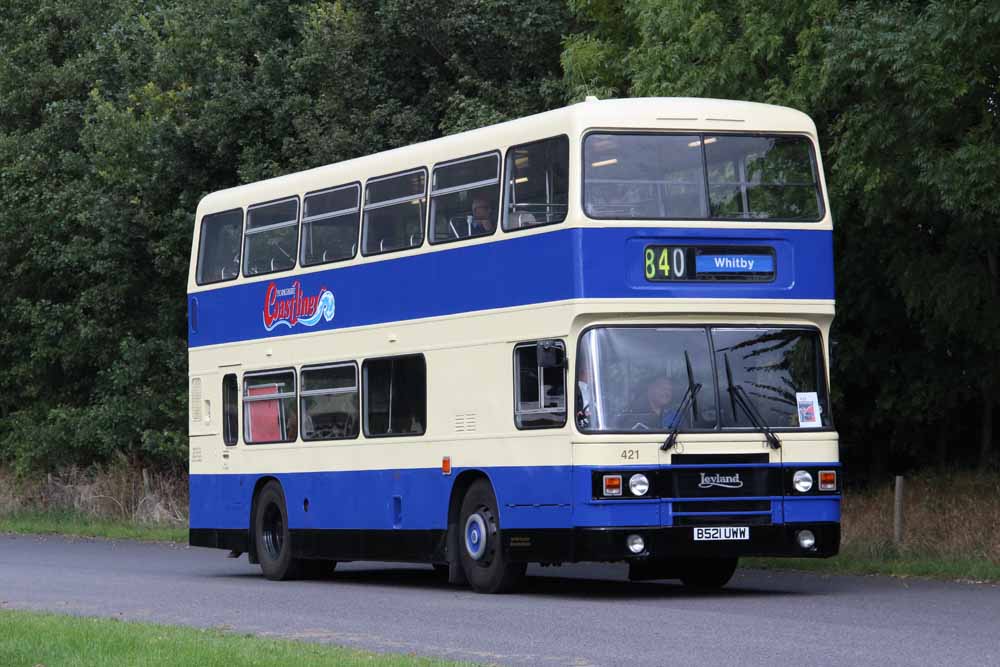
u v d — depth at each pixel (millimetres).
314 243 27969
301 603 22516
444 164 24797
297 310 28281
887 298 34062
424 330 24969
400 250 25641
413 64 46000
